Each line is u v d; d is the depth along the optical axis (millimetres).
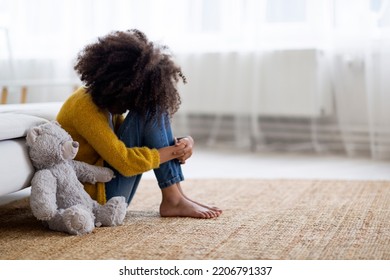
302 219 2094
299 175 3135
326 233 1900
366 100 3754
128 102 1948
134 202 2459
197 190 2701
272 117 4023
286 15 3828
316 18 3762
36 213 1822
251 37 3941
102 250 1715
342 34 3732
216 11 4008
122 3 4066
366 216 2131
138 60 1933
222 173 3242
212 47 4039
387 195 2510
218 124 4176
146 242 1794
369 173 3166
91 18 4113
